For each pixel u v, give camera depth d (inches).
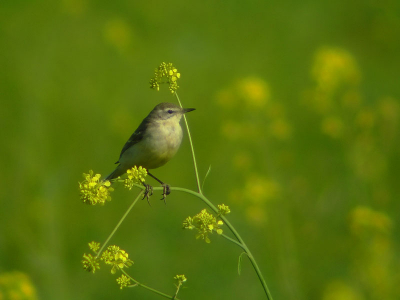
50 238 442.9
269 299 232.7
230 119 553.3
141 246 473.7
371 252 381.7
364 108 510.3
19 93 602.2
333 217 456.8
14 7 743.7
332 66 524.7
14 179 502.9
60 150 580.1
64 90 641.0
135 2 845.2
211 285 434.9
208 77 721.6
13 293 317.4
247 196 457.1
